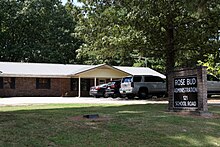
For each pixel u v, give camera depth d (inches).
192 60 851.4
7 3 1839.3
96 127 337.4
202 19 709.3
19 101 925.8
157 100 909.2
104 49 814.5
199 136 319.3
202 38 732.7
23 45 1889.8
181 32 741.9
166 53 785.6
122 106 622.8
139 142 294.7
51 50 1913.1
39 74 1314.0
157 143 294.7
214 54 810.8
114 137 303.9
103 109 537.3
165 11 681.6
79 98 1160.8
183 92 483.8
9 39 1897.1
